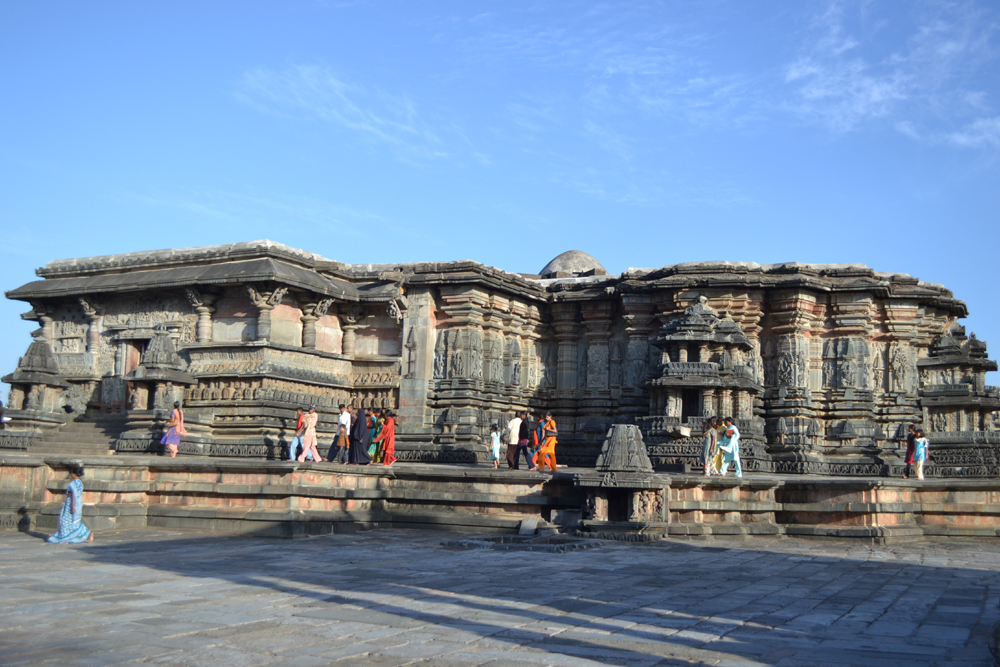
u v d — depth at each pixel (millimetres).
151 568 14281
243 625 9664
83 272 36406
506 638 9180
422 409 33781
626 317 36188
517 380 36750
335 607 10836
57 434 31078
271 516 20531
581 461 35438
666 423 29250
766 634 9742
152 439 28188
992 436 29469
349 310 35375
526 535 20141
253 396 31031
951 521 23312
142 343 35094
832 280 34656
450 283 34188
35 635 9047
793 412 33375
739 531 21984
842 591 13203
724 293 34312
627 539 19656
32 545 17531
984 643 9414
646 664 8234
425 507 23031
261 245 32562
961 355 35844
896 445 33812
